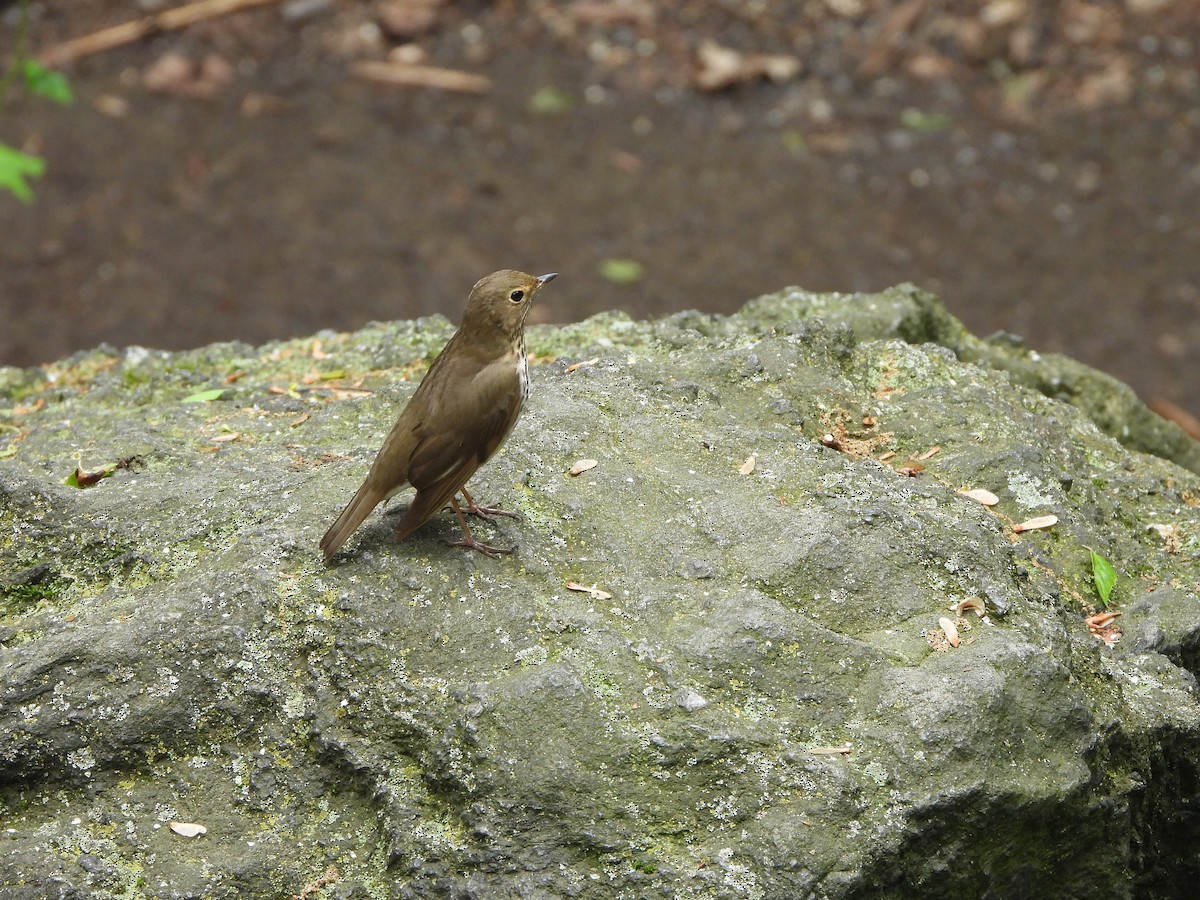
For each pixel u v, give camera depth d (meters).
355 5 29.17
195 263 23.95
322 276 23.64
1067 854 8.14
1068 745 8.00
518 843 7.56
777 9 29.06
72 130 26.77
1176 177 25.73
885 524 8.93
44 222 24.75
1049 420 10.95
